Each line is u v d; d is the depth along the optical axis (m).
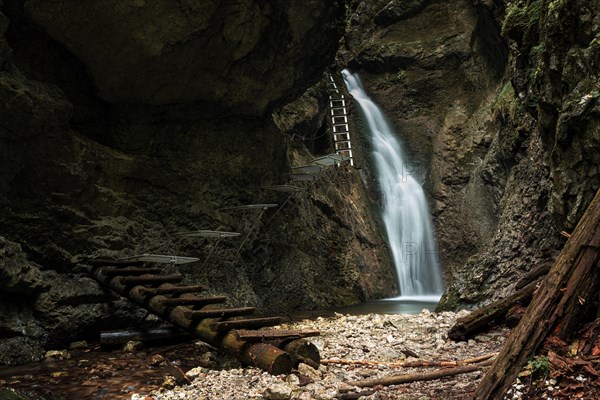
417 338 8.66
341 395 5.40
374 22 27.19
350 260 19.06
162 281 9.58
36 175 9.88
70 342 9.50
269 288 15.28
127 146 12.47
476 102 23.55
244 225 14.48
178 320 8.16
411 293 22.20
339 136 23.22
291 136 19.88
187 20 11.03
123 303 10.45
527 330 4.95
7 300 8.79
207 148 14.02
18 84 9.16
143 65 11.35
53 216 10.14
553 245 10.75
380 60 26.11
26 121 9.30
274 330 7.08
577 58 7.66
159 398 5.76
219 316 7.59
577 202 7.65
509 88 17.16
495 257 12.17
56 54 10.87
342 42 27.89
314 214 18.62
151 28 10.77
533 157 12.41
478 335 8.27
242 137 14.84
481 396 4.72
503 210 13.69
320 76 15.85
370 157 24.16
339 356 7.50
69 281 9.92
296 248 16.73
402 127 25.48
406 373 6.29
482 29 21.48
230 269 13.76
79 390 6.31
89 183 11.02
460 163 22.14
